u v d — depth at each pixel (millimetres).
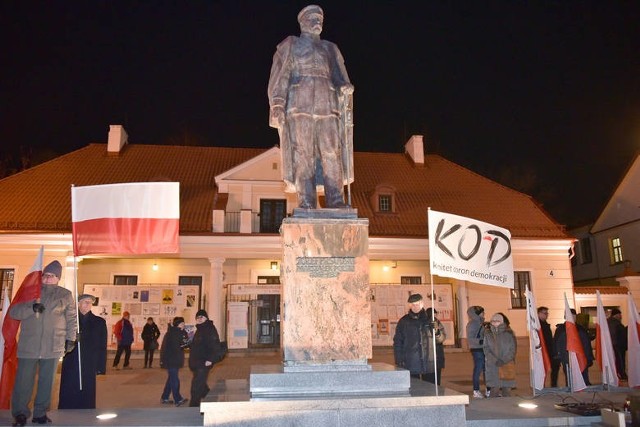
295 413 5098
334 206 6539
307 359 5812
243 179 24219
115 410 6562
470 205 26266
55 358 5898
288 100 6887
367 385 5605
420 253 23609
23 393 5766
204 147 29062
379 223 24328
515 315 23438
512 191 27703
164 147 28656
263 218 24297
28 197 23484
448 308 22391
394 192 25312
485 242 7578
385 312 22031
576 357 9586
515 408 7023
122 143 27891
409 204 25891
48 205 23062
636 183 29734
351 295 6016
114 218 6785
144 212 6836
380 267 24188
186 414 6246
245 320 21562
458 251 7395
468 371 16500
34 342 5816
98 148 27828
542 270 24156
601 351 10047
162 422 5754
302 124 6742
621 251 30516
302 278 5996
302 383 5523
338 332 5914
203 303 23078
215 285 22125
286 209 24453
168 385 10969
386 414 5223
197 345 8812
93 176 25547
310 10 7105
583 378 10547
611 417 6066
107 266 22906
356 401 5176
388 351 21734
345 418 5152
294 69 6977
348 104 7078
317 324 5906
